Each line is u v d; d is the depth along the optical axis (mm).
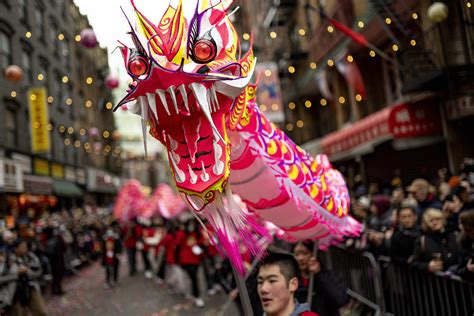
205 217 2193
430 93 10445
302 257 3494
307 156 3012
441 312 4309
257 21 27844
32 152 19453
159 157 34094
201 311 8219
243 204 3168
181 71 1933
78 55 29266
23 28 19797
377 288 5676
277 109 18781
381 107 14570
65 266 13453
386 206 6906
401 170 13375
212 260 10258
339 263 7121
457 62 9203
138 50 2078
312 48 18156
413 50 10398
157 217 20328
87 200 29391
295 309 2346
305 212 2824
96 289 11617
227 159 2080
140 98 2066
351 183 16766
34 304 7129
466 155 10094
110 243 12047
